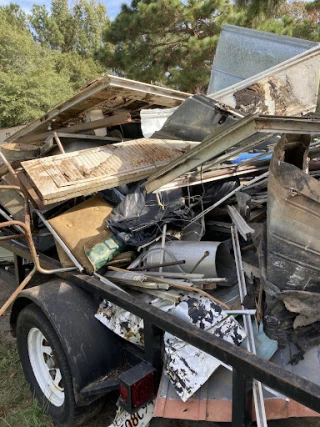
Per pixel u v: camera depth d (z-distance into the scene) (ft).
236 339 5.68
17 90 59.11
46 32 130.11
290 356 5.50
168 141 9.89
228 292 6.90
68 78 80.94
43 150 11.66
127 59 40.24
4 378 9.50
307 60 12.84
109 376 6.79
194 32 38.81
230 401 5.33
